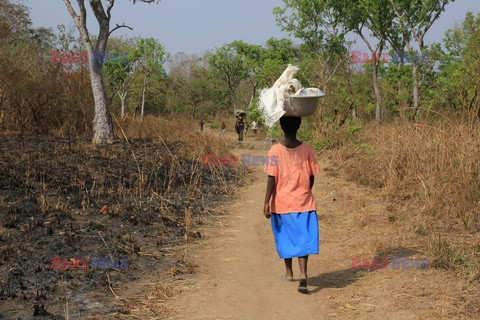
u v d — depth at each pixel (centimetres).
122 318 418
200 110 7169
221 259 578
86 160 1097
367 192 907
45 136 1548
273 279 515
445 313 400
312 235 472
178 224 718
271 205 497
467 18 1981
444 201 707
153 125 2003
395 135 1066
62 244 584
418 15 2616
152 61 4116
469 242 566
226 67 6134
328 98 1692
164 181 953
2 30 1734
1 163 943
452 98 1590
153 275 520
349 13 3128
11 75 1633
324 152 1459
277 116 471
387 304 431
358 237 648
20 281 477
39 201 733
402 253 558
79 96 1809
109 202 786
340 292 471
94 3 1514
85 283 486
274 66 2139
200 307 444
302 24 3334
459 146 819
